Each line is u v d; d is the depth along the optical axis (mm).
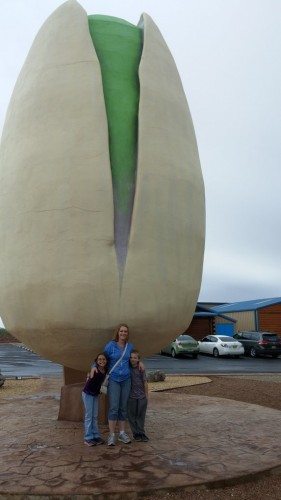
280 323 32750
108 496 4320
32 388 12492
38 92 6391
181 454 5527
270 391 12195
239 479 4770
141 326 5934
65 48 6414
